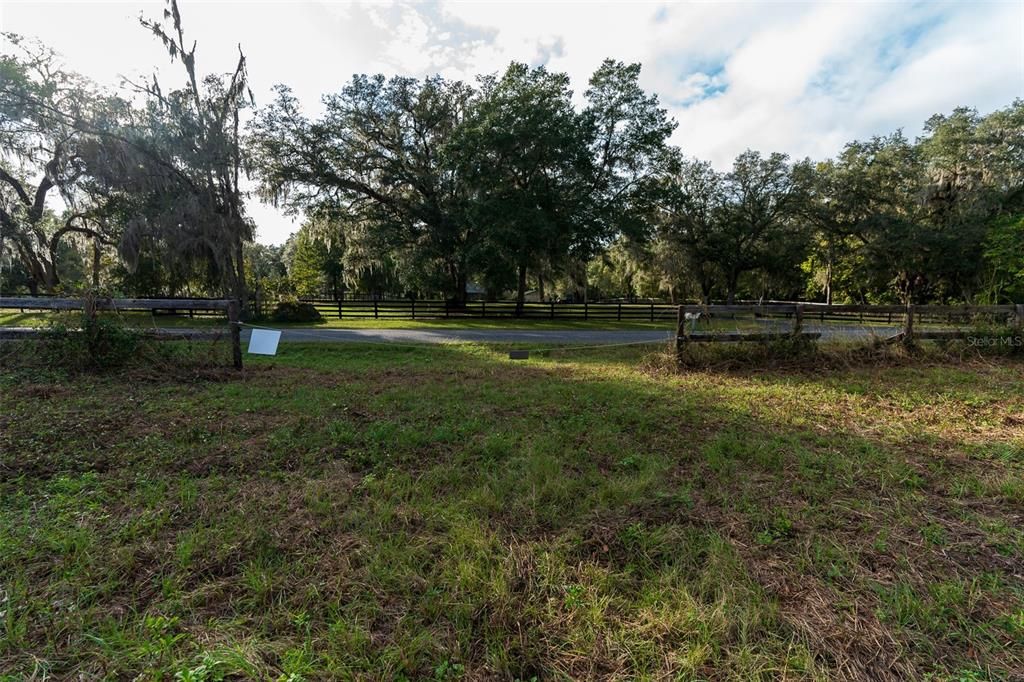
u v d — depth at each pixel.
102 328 6.55
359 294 48.00
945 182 25.33
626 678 1.76
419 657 1.83
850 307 8.86
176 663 1.76
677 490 3.23
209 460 3.67
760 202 29.92
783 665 1.81
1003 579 2.29
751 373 7.72
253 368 7.64
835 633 1.96
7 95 16.98
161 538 2.59
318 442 4.09
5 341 6.52
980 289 23.61
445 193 24.34
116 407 5.02
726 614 2.04
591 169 21.89
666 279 33.00
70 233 23.50
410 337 13.85
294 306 18.62
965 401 5.77
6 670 1.73
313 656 1.82
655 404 5.59
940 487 3.27
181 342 7.41
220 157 17.61
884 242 26.11
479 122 21.19
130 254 16.66
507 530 2.71
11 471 3.37
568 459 3.79
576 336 14.84
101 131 16.77
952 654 1.86
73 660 1.79
